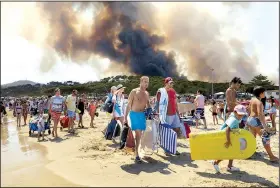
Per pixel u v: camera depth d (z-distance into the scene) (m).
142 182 5.14
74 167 5.90
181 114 15.06
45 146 8.19
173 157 6.98
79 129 12.21
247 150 5.92
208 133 5.99
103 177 5.34
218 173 5.83
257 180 5.46
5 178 5.11
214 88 81.44
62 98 10.09
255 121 6.84
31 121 10.58
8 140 9.35
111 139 8.81
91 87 83.38
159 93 7.51
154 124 7.11
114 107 8.68
